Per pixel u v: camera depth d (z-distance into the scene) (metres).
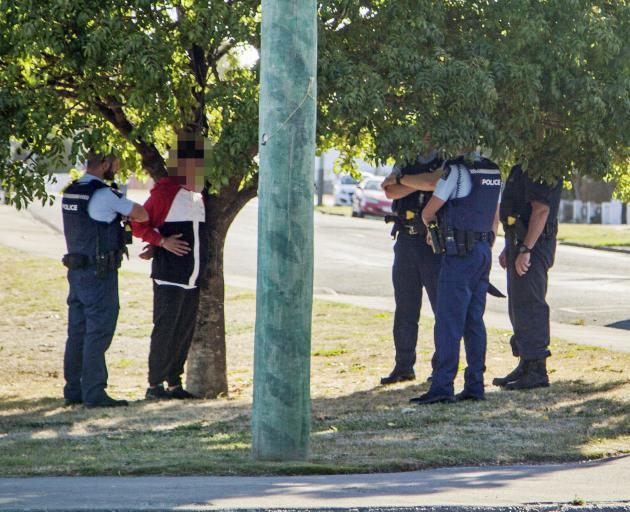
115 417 16.84
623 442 14.14
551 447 13.67
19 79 17.50
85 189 17.58
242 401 19.33
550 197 18.47
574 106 17.70
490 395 17.98
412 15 16.95
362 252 55.47
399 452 13.16
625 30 17.95
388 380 20.73
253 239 59.69
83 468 11.93
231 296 36.34
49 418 16.73
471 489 10.73
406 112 16.73
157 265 19.17
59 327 31.73
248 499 9.94
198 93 18.44
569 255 57.03
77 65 16.83
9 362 26.00
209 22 16.70
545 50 17.30
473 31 17.89
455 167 17.06
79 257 17.66
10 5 16.20
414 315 20.62
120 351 27.77
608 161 18.17
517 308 18.88
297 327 12.65
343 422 15.84
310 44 12.53
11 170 17.47
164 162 20.45
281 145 12.48
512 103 17.30
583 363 21.88
